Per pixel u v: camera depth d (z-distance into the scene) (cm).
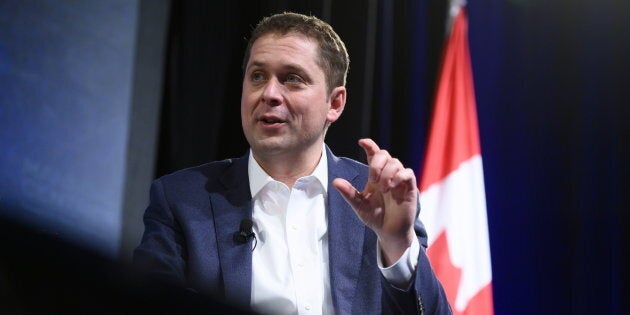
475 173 743
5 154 661
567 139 759
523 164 758
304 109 336
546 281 739
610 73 764
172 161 712
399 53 771
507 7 780
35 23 686
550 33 774
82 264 71
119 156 703
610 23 771
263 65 338
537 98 765
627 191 749
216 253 319
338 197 343
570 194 752
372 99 754
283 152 339
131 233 691
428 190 739
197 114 718
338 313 305
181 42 733
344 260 322
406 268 295
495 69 771
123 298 73
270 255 324
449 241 727
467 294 716
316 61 343
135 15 727
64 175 680
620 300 731
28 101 677
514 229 748
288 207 338
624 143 755
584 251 740
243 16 739
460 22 777
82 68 701
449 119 758
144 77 721
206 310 79
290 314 308
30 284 71
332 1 752
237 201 339
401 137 757
